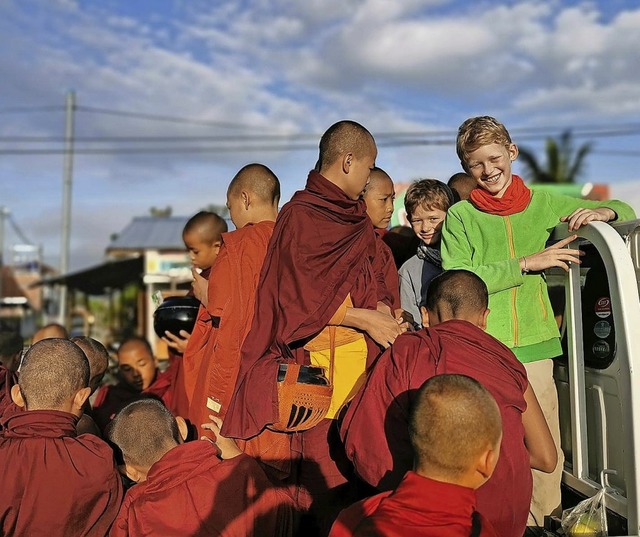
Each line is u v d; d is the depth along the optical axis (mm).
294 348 2801
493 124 3041
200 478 2676
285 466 2967
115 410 4699
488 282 2969
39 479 2633
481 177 3076
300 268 2713
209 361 3443
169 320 4340
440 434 2014
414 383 2441
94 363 3795
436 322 2703
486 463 2051
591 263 2977
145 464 2846
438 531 1957
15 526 2635
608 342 2748
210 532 2615
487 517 2355
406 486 2059
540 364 3066
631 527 2414
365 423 2496
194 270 3678
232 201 3508
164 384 4926
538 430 2598
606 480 2707
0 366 3826
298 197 2830
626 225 2666
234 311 3035
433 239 3676
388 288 3258
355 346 2873
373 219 3785
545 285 3133
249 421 2709
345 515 2145
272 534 2701
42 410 2766
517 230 3113
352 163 2840
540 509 2982
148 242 18453
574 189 16250
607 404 2754
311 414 2729
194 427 3508
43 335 5461
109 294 22344
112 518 2777
